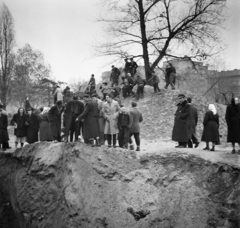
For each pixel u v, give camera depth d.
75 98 14.26
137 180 12.74
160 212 11.89
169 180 12.41
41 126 16.72
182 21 28.42
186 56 28.81
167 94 23.20
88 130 13.71
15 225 15.50
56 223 13.15
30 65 43.12
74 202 12.64
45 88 44.88
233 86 42.62
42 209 13.96
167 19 28.61
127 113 14.12
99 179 12.86
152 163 13.16
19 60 42.94
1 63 41.69
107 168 13.02
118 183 12.74
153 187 12.51
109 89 24.86
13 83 42.75
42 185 14.28
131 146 14.70
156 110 21.92
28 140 17.42
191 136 14.60
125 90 25.19
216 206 11.30
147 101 23.28
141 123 21.14
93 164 13.14
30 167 15.12
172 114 20.92
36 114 17.73
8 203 16.05
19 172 15.70
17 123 17.66
